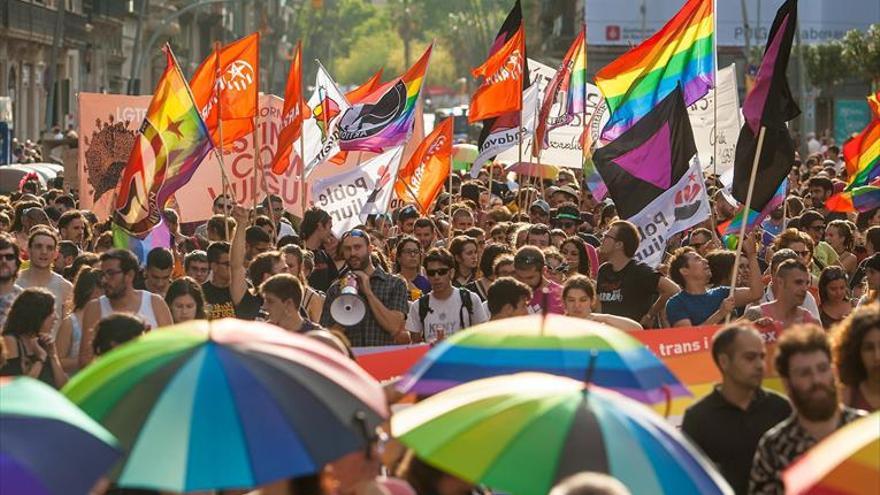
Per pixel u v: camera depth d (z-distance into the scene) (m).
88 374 13.84
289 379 13.34
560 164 54.69
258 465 12.72
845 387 17.22
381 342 27.98
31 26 136.62
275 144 47.28
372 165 43.44
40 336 22.53
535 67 53.72
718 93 53.84
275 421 12.96
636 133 30.66
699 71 33.69
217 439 12.88
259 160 45.47
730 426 17.11
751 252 28.59
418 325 28.45
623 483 12.80
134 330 18.97
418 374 16.62
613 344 16.70
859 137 45.41
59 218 40.53
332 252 35.22
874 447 12.44
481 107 45.03
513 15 44.50
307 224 34.97
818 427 15.46
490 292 24.05
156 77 197.00
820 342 15.34
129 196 33.56
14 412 12.40
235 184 46.44
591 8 148.88
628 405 13.70
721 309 25.89
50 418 12.39
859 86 155.75
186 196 46.00
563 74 48.28
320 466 12.81
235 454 12.79
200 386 13.20
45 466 12.09
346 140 44.22
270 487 13.31
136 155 33.59
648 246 30.59
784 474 12.88
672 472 13.02
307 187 47.97
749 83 63.41
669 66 33.66
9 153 89.12
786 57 26.81
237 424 12.95
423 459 13.45
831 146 85.25
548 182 69.69
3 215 39.78
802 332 15.41
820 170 67.62
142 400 13.24
